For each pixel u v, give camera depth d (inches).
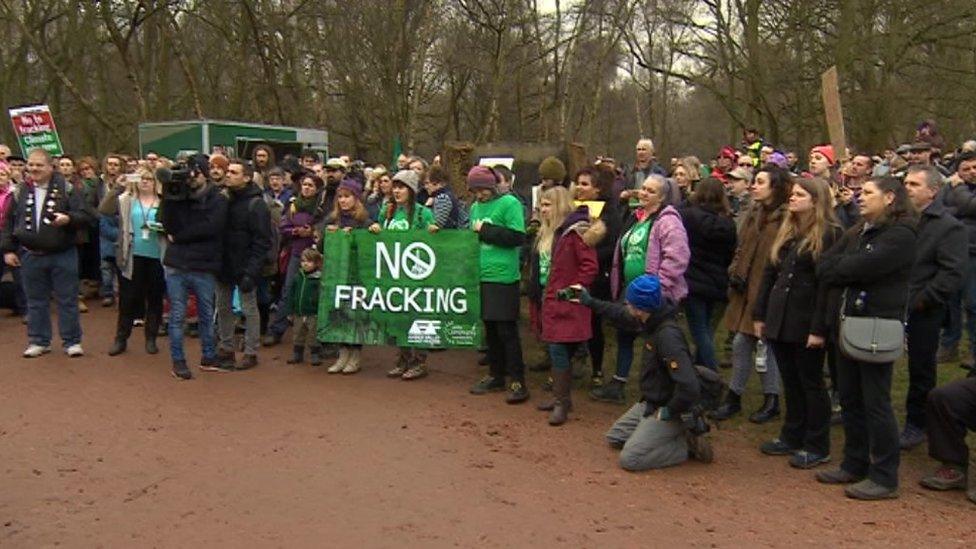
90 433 252.4
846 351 206.4
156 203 346.0
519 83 1091.9
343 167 375.2
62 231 336.8
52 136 544.7
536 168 495.5
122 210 351.3
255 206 324.2
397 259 321.7
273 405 283.3
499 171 369.4
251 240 326.0
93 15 890.7
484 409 283.3
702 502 206.1
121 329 351.3
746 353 275.4
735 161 450.6
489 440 250.5
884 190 205.3
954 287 237.0
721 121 1359.5
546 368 334.6
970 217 319.3
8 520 190.5
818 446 231.8
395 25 963.3
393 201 339.6
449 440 249.8
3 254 434.9
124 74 1032.8
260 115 1010.1
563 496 208.2
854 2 776.3
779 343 235.5
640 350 363.9
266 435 252.1
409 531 186.2
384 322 322.7
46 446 240.7
